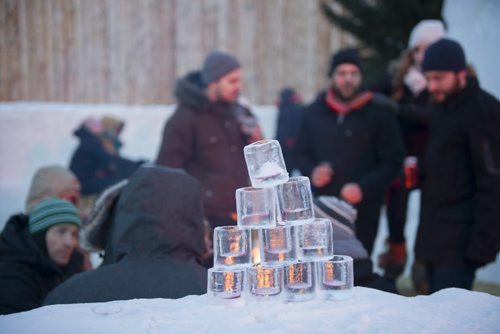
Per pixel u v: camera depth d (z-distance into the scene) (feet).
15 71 33.65
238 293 5.02
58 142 31.42
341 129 13.03
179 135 12.18
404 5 24.66
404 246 14.84
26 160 31.04
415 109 13.97
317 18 33.19
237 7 33.19
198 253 6.91
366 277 7.53
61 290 6.42
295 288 5.01
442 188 10.65
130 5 33.32
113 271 6.47
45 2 33.37
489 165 10.07
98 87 33.68
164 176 6.86
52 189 10.77
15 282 8.38
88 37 33.58
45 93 33.81
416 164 11.61
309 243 5.16
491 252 10.09
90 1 33.32
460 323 4.44
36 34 33.58
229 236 5.27
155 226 6.65
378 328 4.32
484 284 14.97
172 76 33.47
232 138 12.35
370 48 26.32
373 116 12.94
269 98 33.50
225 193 12.14
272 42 33.37
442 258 10.64
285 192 5.23
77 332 4.33
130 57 33.50
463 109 10.34
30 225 9.05
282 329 4.33
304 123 13.56
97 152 19.08
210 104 12.24
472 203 10.48
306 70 33.47
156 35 33.37
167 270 6.46
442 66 10.28
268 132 30.96
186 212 6.79
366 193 12.52
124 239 6.66
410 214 20.76
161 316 4.63
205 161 12.21
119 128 20.74
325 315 4.62
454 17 16.85
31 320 4.58
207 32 33.32
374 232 12.94
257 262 5.77
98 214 7.26
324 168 12.62
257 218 5.23
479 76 15.81
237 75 12.58
